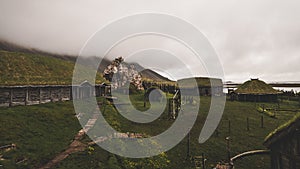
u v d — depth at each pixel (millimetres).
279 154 10586
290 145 9719
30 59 38906
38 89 30562
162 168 15398
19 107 25750
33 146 15812
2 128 18094
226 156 17688
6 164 12773
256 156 17609
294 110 39219
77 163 14094
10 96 26828
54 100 33250
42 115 23281
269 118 32688
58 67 42219
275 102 51688
